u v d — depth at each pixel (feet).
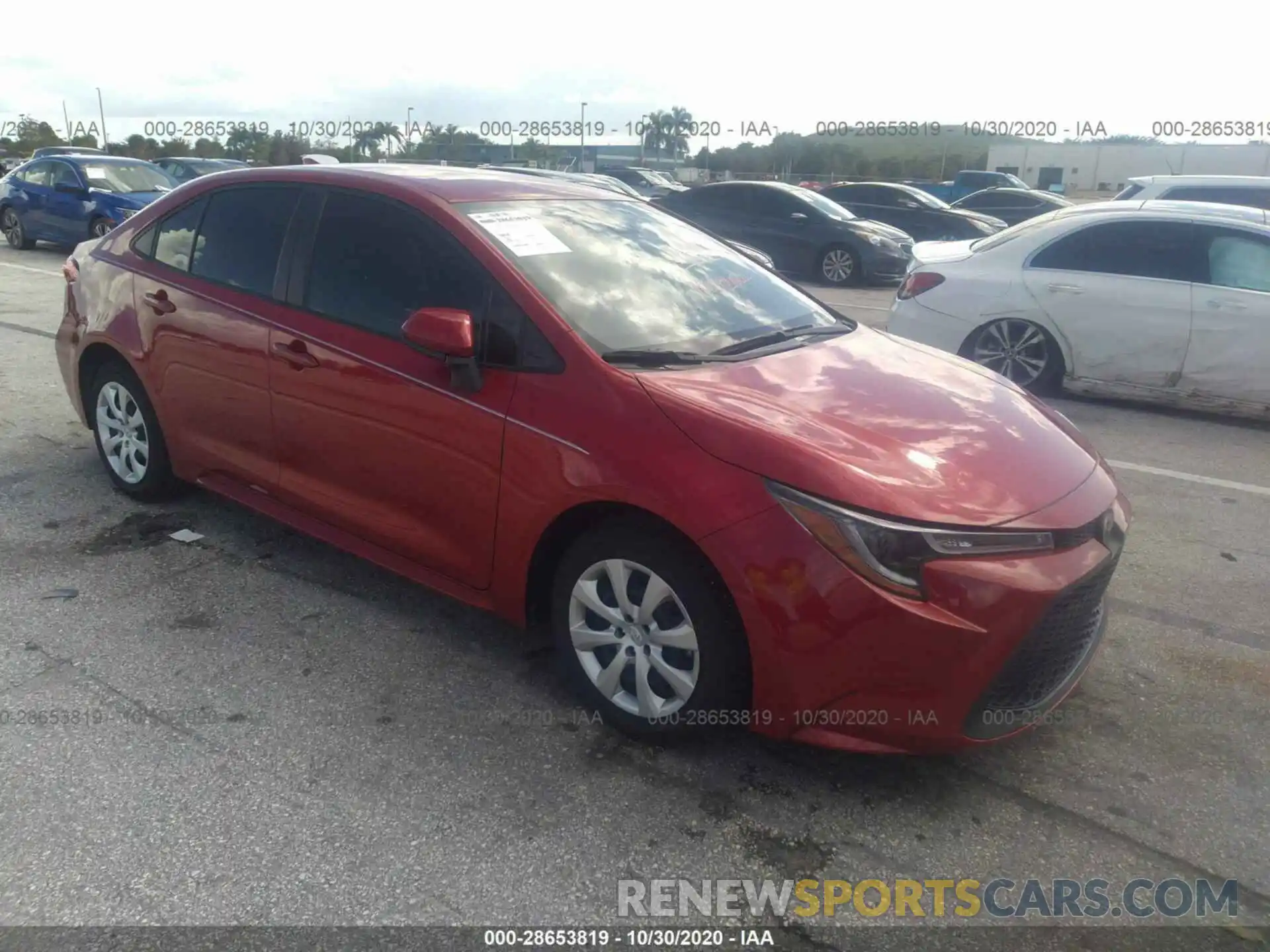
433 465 11.24
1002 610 8.81
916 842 9.16
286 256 13.09
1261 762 10.46
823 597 8.82
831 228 50.21
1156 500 18.33
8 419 20.42
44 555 14.24
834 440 9.50
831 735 9.27
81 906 8.06
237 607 12.96
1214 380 23.82
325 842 8.84
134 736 10.23
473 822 9.16
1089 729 10.99
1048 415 11.86
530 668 11.76
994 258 26.25
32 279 40.70
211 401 13.88
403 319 11.71
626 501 9.63
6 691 10.94
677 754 10.23
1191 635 13.16
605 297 11.56
